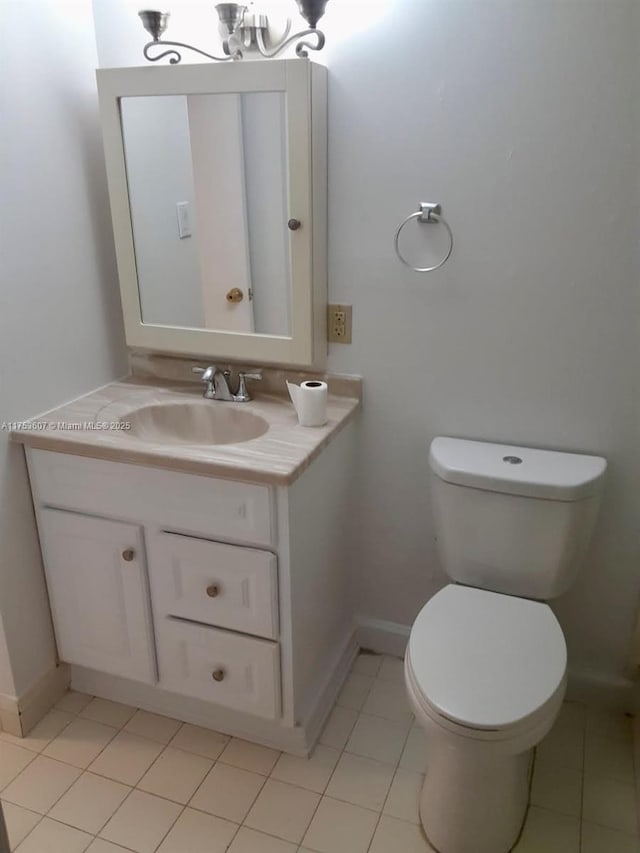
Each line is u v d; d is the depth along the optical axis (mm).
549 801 1715
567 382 1748
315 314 1832
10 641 1835
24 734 1915
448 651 1522
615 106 1507
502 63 1554
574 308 1681
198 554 1694
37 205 1735
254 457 1592
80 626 1935
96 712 1999
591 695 2004
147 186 1848
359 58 1650
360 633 2199
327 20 1642
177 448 1645
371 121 1691
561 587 1757
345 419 1834
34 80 1679
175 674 1876
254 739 1891
